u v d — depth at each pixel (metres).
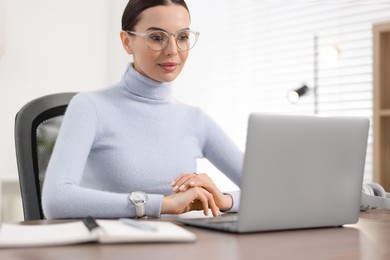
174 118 1.97
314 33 3.87
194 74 4.39
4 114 3.92
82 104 1.81
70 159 1.66
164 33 1.81
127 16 1.87
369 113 3.59
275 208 1.21
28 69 4.02
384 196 1.75
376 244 1.11
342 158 1.30
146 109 1.92
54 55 4.12
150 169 1.86
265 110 4.11
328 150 1.27
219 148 2.08
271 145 1.19
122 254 0.93
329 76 3.77
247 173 1.17
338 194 1.31
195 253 0.96
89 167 1.85
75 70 4.20
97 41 4.28
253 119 1.16
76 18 4.20
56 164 1.65
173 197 1.54
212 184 1.64
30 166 1.78
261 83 4.13
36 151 1.83
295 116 1.21
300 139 1.22
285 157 1.21
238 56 4.26
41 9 4.07
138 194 1.51
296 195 1.24
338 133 1.28
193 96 4.39
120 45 4.28
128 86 1.91
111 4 4.32
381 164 3.10
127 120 1.88
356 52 3.67
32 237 1.02
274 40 4.09
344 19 3.75
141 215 1.49
